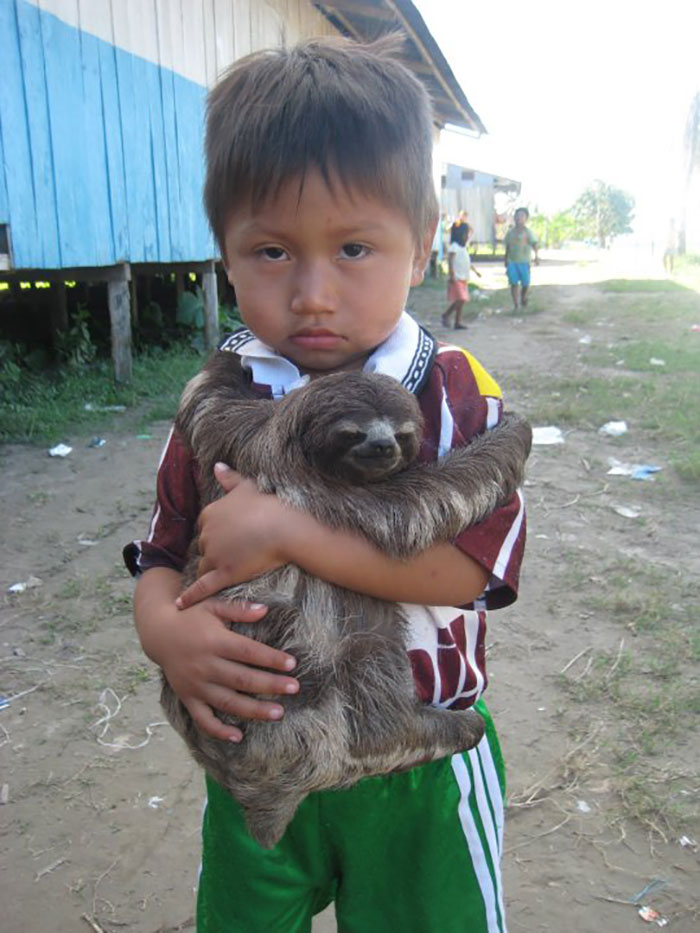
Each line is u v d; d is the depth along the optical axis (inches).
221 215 76.8
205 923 87.4
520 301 843.4
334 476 77.2
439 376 83.0
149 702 185.8
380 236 72.9
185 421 89.2
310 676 76.1
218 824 84.7
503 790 92.0
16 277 433.7
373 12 611.8
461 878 84.1
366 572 74.1
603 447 348.8
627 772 161.2
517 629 212.2
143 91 449.7
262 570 74.5
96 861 144.1
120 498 297.0
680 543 258.7
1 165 337.1
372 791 80.7
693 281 1055.6
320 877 85.4
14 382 422.3
